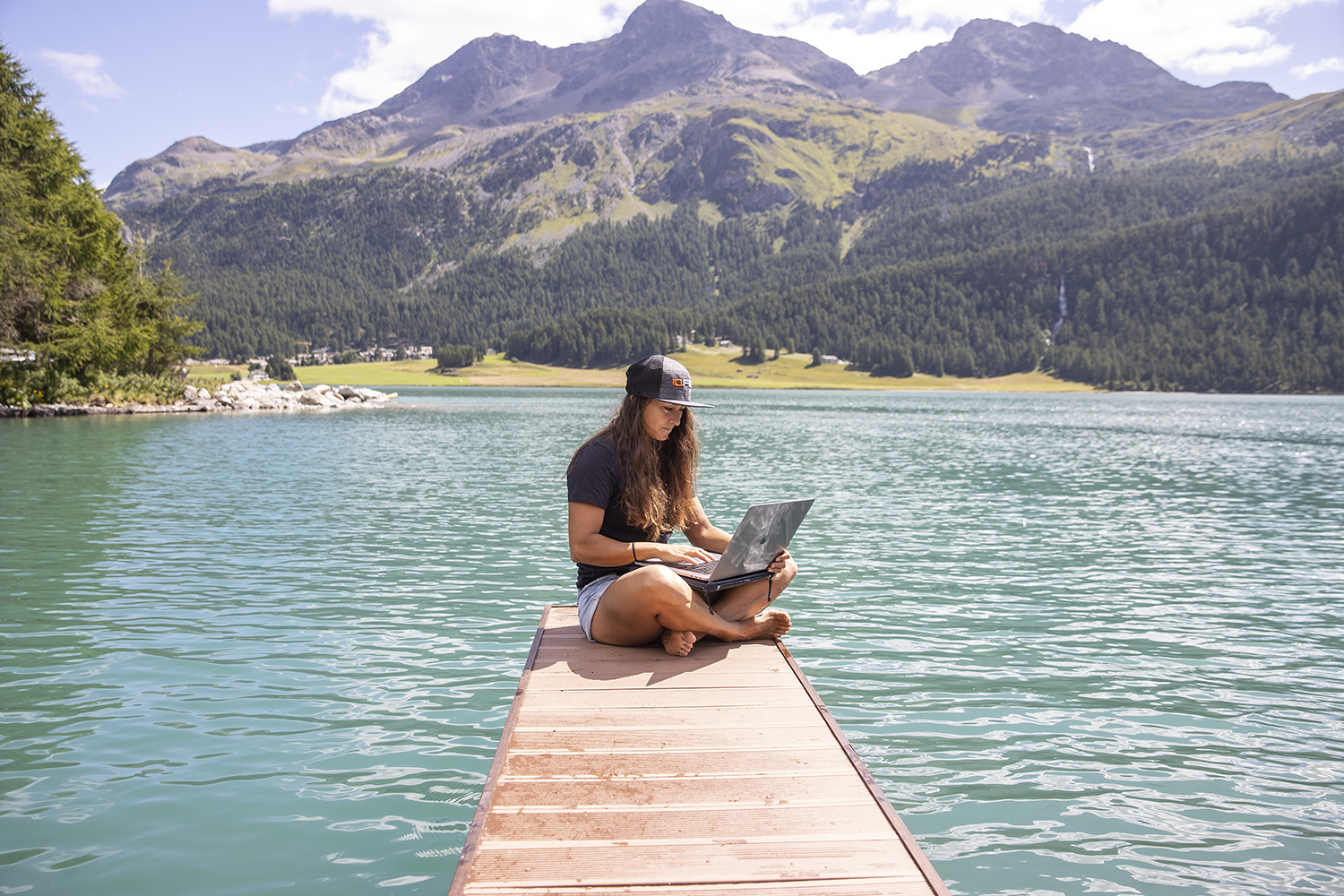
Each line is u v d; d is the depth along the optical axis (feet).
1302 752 19.67
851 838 11.14
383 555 41.88
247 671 24.14
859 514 57.93
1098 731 20.77
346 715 20.95
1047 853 15.08
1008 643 28.25
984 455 109.50
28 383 160.56
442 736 19.75
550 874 10.18
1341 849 15.38
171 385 203.31
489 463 91.30
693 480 19.98
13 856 14.29
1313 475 88.28
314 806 16.30
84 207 175.11
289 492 65.31
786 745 13.73
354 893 13.35
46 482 67.87
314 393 249.75
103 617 29.58
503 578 37.09
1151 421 222.28
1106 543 47.78
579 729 14.20
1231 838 15.74
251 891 13.35
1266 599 34.78
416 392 501.15
